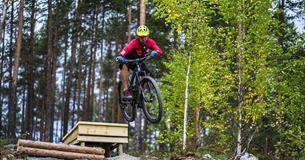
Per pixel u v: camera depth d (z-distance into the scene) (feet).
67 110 104.47
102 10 104.63
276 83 47.03
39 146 38.73
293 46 48.49
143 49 23.86
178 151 44.29
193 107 60.08
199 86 53.21
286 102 49.03
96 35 104.58
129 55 24.13
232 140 50.85
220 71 48.75
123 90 24.22
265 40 46.29
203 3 50.37
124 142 45.24
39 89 135.64
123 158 40.88
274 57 51.11
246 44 46.09
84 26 107.24
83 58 130.93
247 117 46.11
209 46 50.65
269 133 56.34
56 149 39.24
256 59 46.39
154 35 84.79
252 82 46.65
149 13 92.94
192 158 40.81
